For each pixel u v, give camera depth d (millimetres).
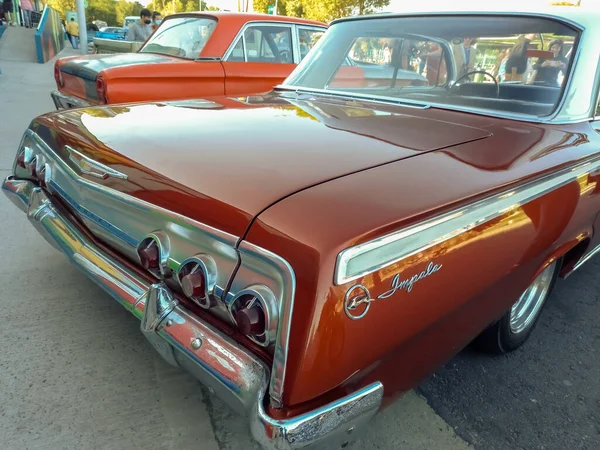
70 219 1941
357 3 22578
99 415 1877
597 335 2770
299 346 1082
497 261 1530
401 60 2504
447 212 1292
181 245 1369
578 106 2201
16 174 2270
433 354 1465
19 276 2770
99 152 1649
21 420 1817
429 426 2014
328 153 1488
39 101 8164
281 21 5383
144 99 4523
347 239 1089
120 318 2461
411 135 1760
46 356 2156
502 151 1692
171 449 1768
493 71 2262
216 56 4914
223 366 1227
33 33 17250
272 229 1140
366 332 1152
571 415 2146
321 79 2699
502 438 1988
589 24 2219
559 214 1825
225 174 1344
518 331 2410
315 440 1120
